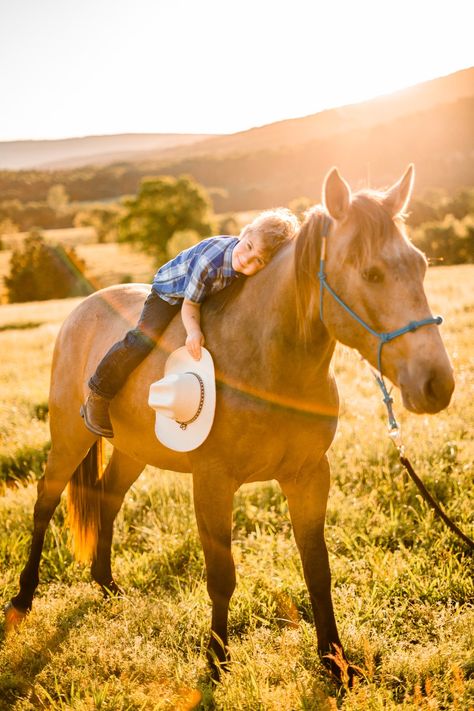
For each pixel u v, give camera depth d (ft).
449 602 10.93
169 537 14.53
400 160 580.71
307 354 8.80
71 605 12.30
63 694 9.68
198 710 9.16
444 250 194.59
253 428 9.07
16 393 30.25
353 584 11.81
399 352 7.32
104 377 10.55
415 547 13.16
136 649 10.54
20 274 192.34
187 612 11.65
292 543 13.84
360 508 14.99
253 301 9.28
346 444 18.66
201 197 211.00
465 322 37.88
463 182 479.82
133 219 211.61
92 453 13.10
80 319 12.80
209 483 9.52
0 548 14.49
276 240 9.37
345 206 7.61
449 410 21.15
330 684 9.55
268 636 10.75
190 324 9.66
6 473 20.53
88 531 12.98
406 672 9.57
